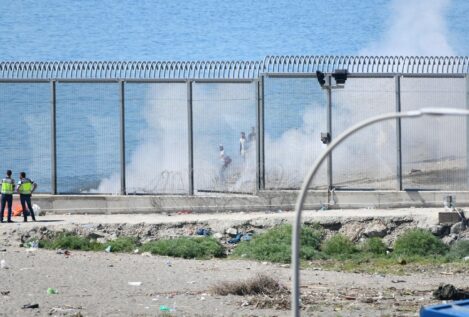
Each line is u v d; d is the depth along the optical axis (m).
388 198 128.38
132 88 132.25
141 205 130.12
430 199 128.12
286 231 116.00
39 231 117.88
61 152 133.50
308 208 128.62
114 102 133.25
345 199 128.62
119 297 85.06
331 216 119.31
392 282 96.44
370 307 81.62
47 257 107.25
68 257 108.12
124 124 131.25
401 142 129.38
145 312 77.88
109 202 130.88
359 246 117.25
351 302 84.00
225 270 102.56
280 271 102.62
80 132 133.12
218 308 80.00
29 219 126.12
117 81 132.50
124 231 119.44
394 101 128.25
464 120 129.25
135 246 116.38
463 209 123.56
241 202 129.00
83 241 116.19
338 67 129.62
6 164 134.38
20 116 134.50
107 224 119.75
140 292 88.00
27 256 107.38
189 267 103.94
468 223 118.75
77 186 132.88
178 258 111.94
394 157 129.25
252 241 115.94
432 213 121.00
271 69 130.50
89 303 81.75
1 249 112.25
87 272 98.56
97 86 133.25
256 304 81.69
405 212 122.56
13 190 122.88
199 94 131.00
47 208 131.50
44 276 95.31
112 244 115.56
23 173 122.75
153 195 131.12
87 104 133.50
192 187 131.00
